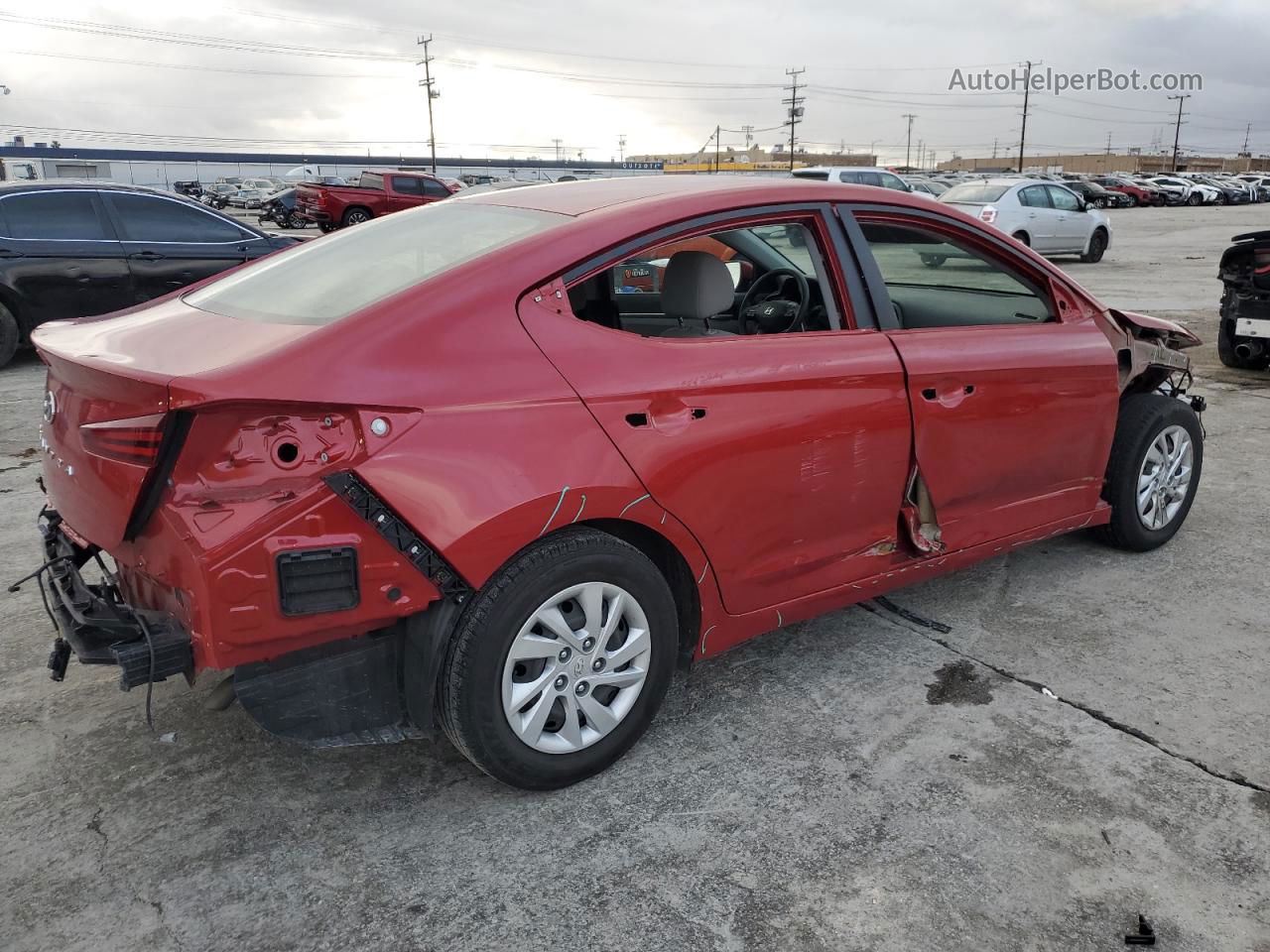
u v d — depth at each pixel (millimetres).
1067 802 2543
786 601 2941
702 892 2227
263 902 2193
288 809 2525
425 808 2529
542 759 2482
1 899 2195
